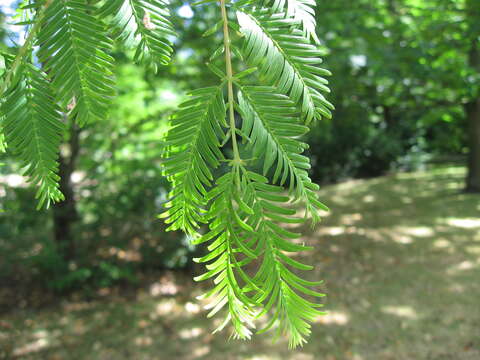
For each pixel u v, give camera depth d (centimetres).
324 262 633
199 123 44
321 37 568
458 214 849
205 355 412
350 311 481
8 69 49
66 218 558
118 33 47
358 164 1465
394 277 567
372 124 1573
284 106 45
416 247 680
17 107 48
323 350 405
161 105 485
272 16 48
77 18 46
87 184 573
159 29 48
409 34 549
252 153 44
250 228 42
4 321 492
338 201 1080
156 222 606
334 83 638
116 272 559
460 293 501
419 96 749
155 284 591
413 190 1140
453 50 519
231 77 45
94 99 47
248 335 46
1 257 555
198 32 453
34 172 50
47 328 480
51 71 46
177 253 608
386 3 589
